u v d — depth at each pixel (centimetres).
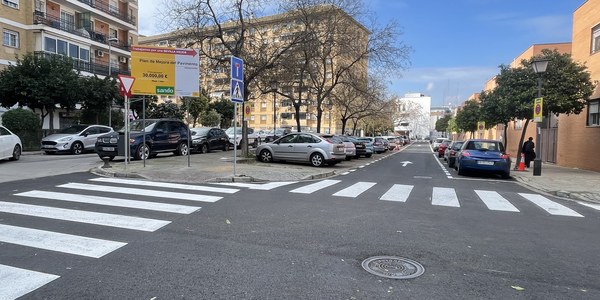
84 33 3744
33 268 439
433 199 934
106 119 3312
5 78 2405
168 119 2003
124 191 933
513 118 1880
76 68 3481
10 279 408
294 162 1853
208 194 921
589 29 1964
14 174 1224
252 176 1231
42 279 409
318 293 386
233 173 1244
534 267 473
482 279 431
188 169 1349
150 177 1170
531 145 1995
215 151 2520
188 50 1633
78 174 1240
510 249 541
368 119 5725
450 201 911
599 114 1819
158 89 1595
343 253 508
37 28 3198
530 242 579
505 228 661
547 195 1090
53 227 603
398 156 3241
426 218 721
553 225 696
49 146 2109
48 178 1137
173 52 1616
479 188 1179
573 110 1756
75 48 3609
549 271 460
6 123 2397
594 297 392
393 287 404
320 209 777
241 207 779
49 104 2553
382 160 2608
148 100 4181
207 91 2384
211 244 536
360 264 469
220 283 405
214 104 6438
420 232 619
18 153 1745
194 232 592
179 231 596
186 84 1631
